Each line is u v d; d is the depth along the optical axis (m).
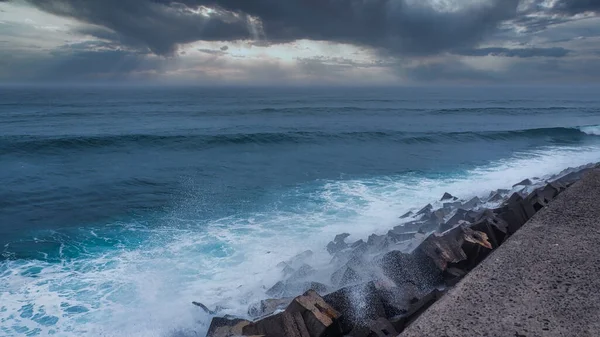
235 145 26.53
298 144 27.30
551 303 2.66
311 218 11.50
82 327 6.38
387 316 5.04
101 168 19.89
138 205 13.72
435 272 6.12
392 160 21.83
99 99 90.94
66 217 12.52
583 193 4.72
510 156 22.50
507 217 8.39
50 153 23.34
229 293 7.17
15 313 6.81
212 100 91.62
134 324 6.38
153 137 27.30
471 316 2.58
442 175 17.50
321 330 4.39
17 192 15.36
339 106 70.56
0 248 9.93
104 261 8.97
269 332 4.48
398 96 119.69
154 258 8.98
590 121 45.75
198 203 13.71
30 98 92.81
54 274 8.36
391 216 11.45
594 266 3.09
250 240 9.84
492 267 3.16
